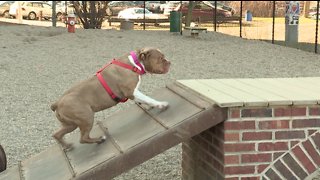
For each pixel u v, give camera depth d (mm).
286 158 4547
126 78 4527
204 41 21734
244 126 4457
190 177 5453
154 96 5441
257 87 5199
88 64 15492
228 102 4383
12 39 20812
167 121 4523
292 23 21859
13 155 7309
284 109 4512
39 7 42031
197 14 36500
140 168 6742
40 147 7691
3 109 10172
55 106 4664
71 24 23594
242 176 4496
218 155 4621
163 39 21812
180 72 14336
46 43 19812
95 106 4566
